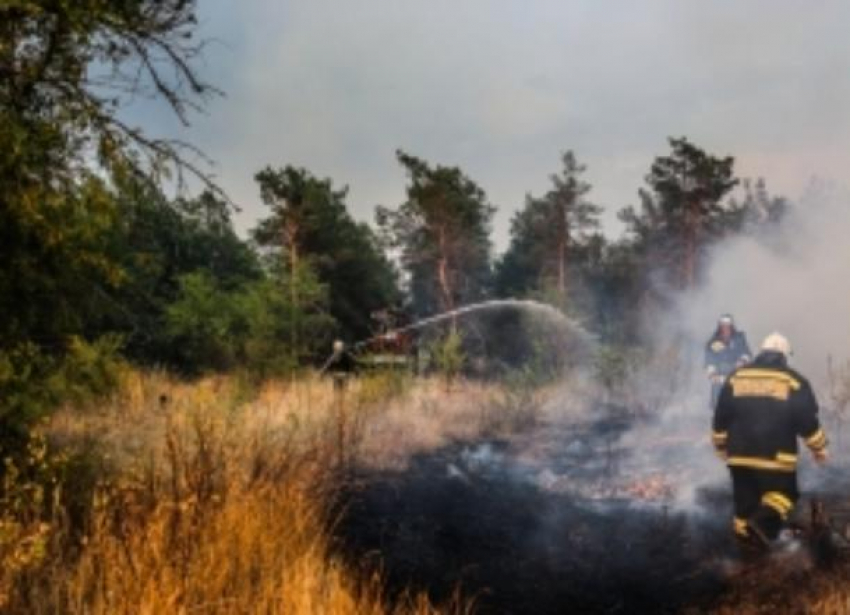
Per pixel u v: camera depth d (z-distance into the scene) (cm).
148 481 500
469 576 545
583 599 509
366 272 3234
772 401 562
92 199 526
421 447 991
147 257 622
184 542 422
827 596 465
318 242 2936
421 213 3156
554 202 3800
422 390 1398
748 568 540
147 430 789
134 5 535
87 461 559
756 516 556
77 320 582
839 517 629
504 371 2103
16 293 542
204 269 2109
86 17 494
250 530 467
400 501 718
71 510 498
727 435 583
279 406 1108
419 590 516
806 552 547
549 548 606
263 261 2780
